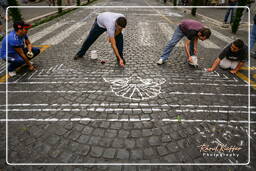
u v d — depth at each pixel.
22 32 3.67
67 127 2.74
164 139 2.55
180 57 5.23
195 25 4.06
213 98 3.43
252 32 5.35
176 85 3.82
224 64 4.36
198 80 4.02
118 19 3.75
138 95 3.47
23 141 2.51
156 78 4.07
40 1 20.00
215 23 10.17
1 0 8.91
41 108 3.13
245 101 3.37
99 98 3.37
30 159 2.27
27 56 4.35
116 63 4.80
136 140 2.53
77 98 3.37
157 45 6.30
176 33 4.47
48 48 5.84
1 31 7.22
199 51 5.75
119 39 4.39
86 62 4.84
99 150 2.39
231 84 3.90
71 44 6.23
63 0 18.48
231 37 7.48
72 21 9.94
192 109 3.13
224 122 2.88
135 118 2.92
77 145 2.46
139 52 5.62
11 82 3.89
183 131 2.69
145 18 11.30
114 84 3.82
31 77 4.08
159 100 3.34
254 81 4.04
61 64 4.70
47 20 9.92
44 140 2.53
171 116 2.97
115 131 2.67
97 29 4.39
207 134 2.65
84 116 2.95
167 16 12.33
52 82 3.89
